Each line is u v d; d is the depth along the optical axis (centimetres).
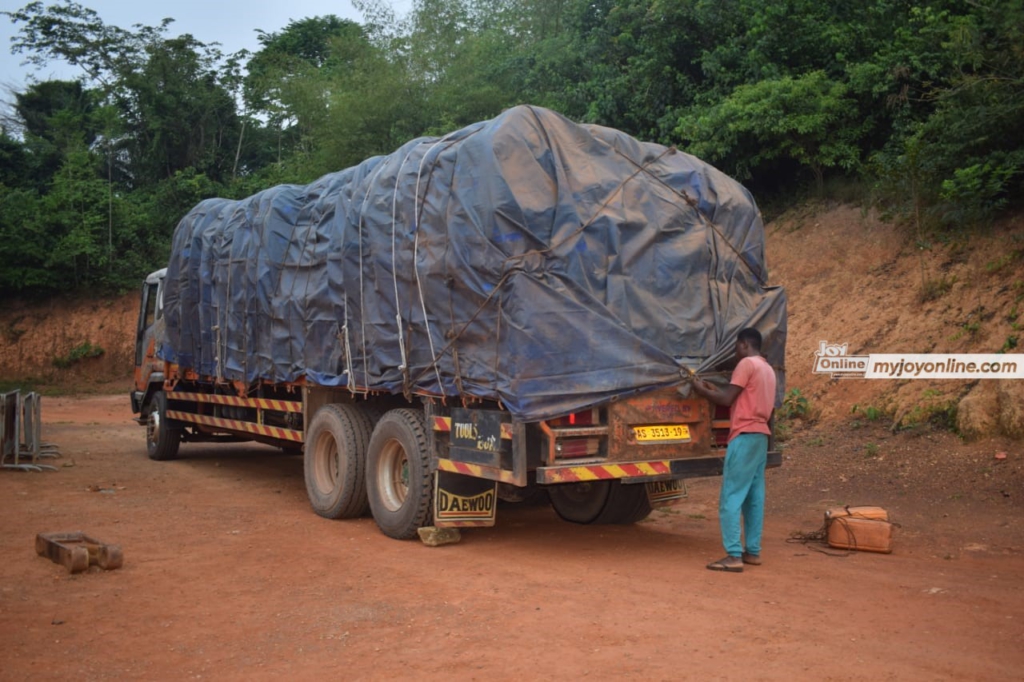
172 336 1309
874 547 746
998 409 1045
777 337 780
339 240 895
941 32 1479
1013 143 1308
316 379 933
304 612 580
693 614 562
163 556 739
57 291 3488
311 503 950
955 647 499
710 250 762
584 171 721
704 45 1847
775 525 881
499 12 3175
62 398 2975
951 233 1334
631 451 697
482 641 515
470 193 712
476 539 819
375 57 2922
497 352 686
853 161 1551
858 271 1420
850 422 1196
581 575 669
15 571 686
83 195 3522
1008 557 726
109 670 477
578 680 450
